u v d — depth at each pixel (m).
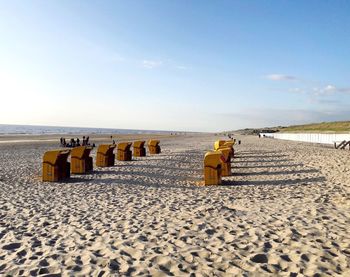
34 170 16.48
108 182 12.80
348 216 7.09
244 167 16.83
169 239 5.96
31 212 8.07
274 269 4.65
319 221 6.74
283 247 5.43
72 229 6.65
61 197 9.91
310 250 5.25
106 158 17.80
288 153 24.27
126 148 21.23
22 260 5.16
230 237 5.98
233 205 8.52
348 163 16.30
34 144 42.19
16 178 13.97
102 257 5.20
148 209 8.23
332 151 25.98
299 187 10.80
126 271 4.70
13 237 6.20
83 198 9.73
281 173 14.15
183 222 6.97
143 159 22.30
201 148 33.78
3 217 7.62
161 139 66.75
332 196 9.16
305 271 4.55
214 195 9.92
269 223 6.73
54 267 4.86
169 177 14.20
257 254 5.14
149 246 5.64
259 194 9.93
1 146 37.72
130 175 14.62
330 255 5.06
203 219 7.17
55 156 13.07
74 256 5.25
